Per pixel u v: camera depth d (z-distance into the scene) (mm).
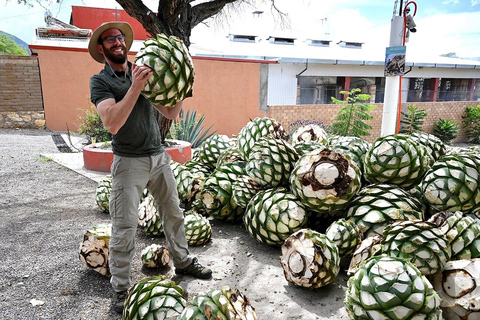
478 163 2572
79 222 3791
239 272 2697
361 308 1826
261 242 3113
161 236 3385
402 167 2732
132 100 2006
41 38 12914
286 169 3145
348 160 2590
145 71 1979
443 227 2281
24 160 6840
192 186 3785
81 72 11242
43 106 11367
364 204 2666
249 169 3242
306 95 14062
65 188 5055
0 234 3475
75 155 7363
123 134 2193
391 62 6039
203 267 2654
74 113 11383
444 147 3443
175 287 2012
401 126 13453
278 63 12375
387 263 1836
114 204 2256
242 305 1696
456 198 2527
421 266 2029
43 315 2236
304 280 2275
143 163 2277
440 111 15406
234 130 12500
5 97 10945
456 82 18031
